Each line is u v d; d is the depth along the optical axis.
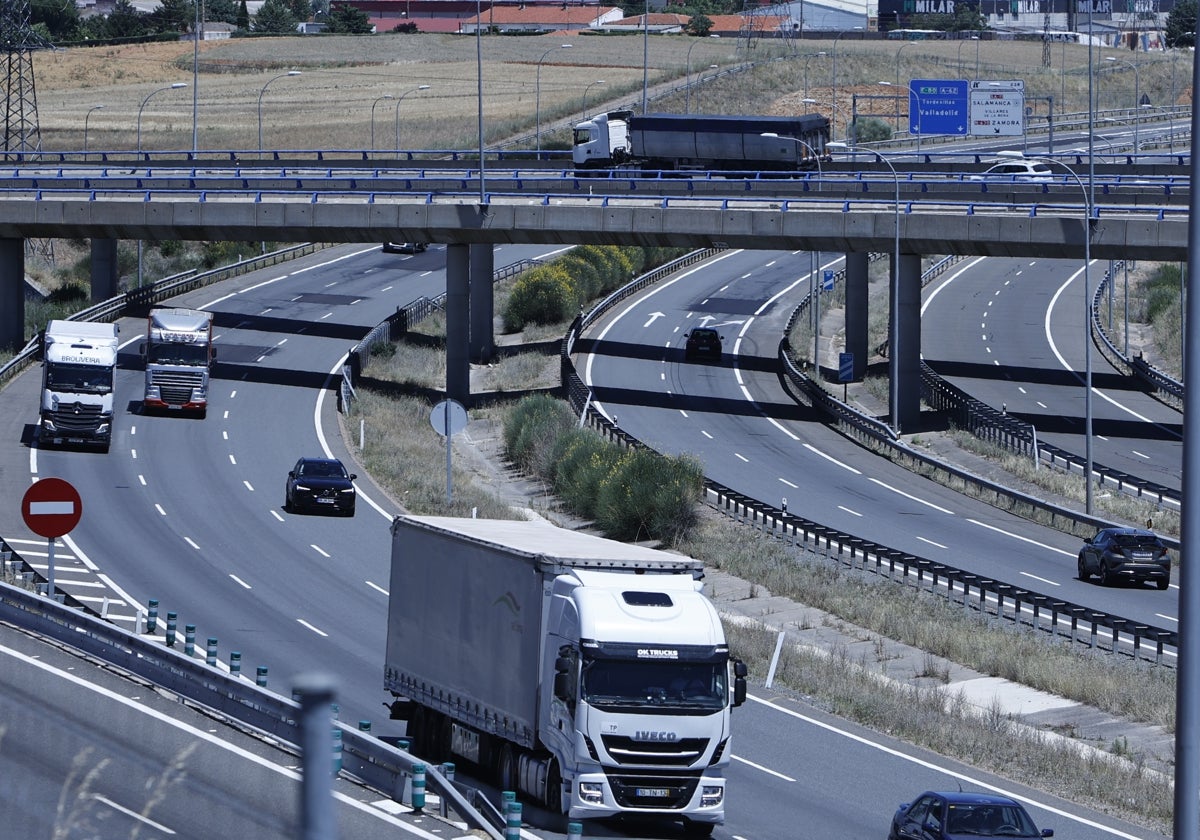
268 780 61.41
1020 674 122.62
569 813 72.75
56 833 37.38
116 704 78.75
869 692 113.38
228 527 168.00
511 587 78.06
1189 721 39.38
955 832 67.31
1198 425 39.62
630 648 73.12
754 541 174.50
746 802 84.31
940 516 196.88
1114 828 83.25
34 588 118.19
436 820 70.25
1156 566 162.38
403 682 88.69
